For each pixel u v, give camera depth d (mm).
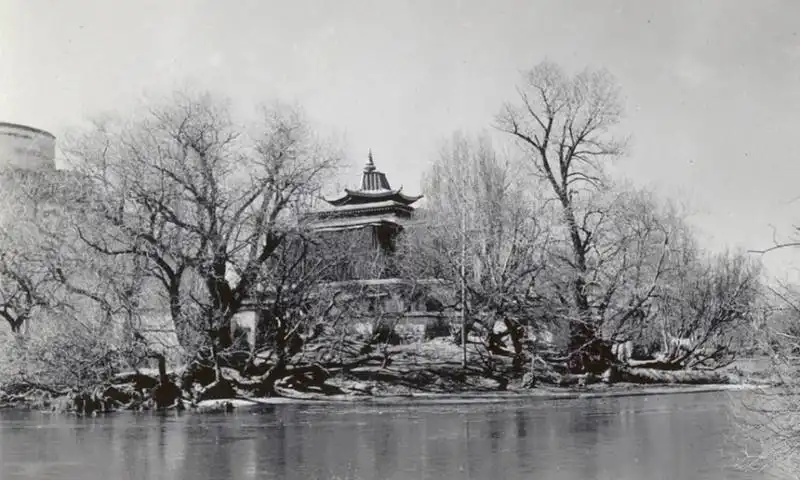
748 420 16297
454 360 39656
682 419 24438
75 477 15336
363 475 15188
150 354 29078
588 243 40531
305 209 34406
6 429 22703
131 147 31578
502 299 38031
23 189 31234
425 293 42031
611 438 20016
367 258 44125
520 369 39125
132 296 29422
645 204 40344
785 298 12805
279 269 34156
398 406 30344
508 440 19812
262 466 16234
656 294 41094
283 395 33469
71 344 27750
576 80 39875
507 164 40875
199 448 18750
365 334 40812
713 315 40375
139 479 15039
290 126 33938
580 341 40062
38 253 29906
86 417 26109
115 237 30328
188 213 32406
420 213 43469
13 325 29969
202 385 31281
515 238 38750
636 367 41906
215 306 32156
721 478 14367
